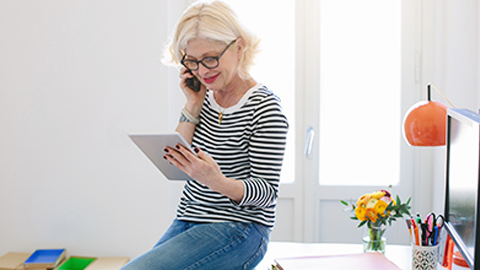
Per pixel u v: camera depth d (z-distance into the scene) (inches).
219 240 55.4
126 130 108.0
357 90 112.7
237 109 58.1
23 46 108.9
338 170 114.0
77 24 107.3
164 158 54.6
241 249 56.0
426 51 109.6
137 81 106.9
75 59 107.9
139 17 106.0
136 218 109.5
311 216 113.9
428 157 110.8
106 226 110.3
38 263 102.5
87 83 108.0
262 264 63.9
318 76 112.7
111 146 108.7
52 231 111.4
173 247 54.6
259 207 58.1
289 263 58.5
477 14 98.0
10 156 111.0
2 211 112.2
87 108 108.6
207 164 51.4
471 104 99.0
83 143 109.3
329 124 113.7
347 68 112.5
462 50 99.1
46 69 108.7
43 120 109.7
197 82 61.9
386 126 112.5
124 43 106.6
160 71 106.2
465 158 50.4
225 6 56.9
